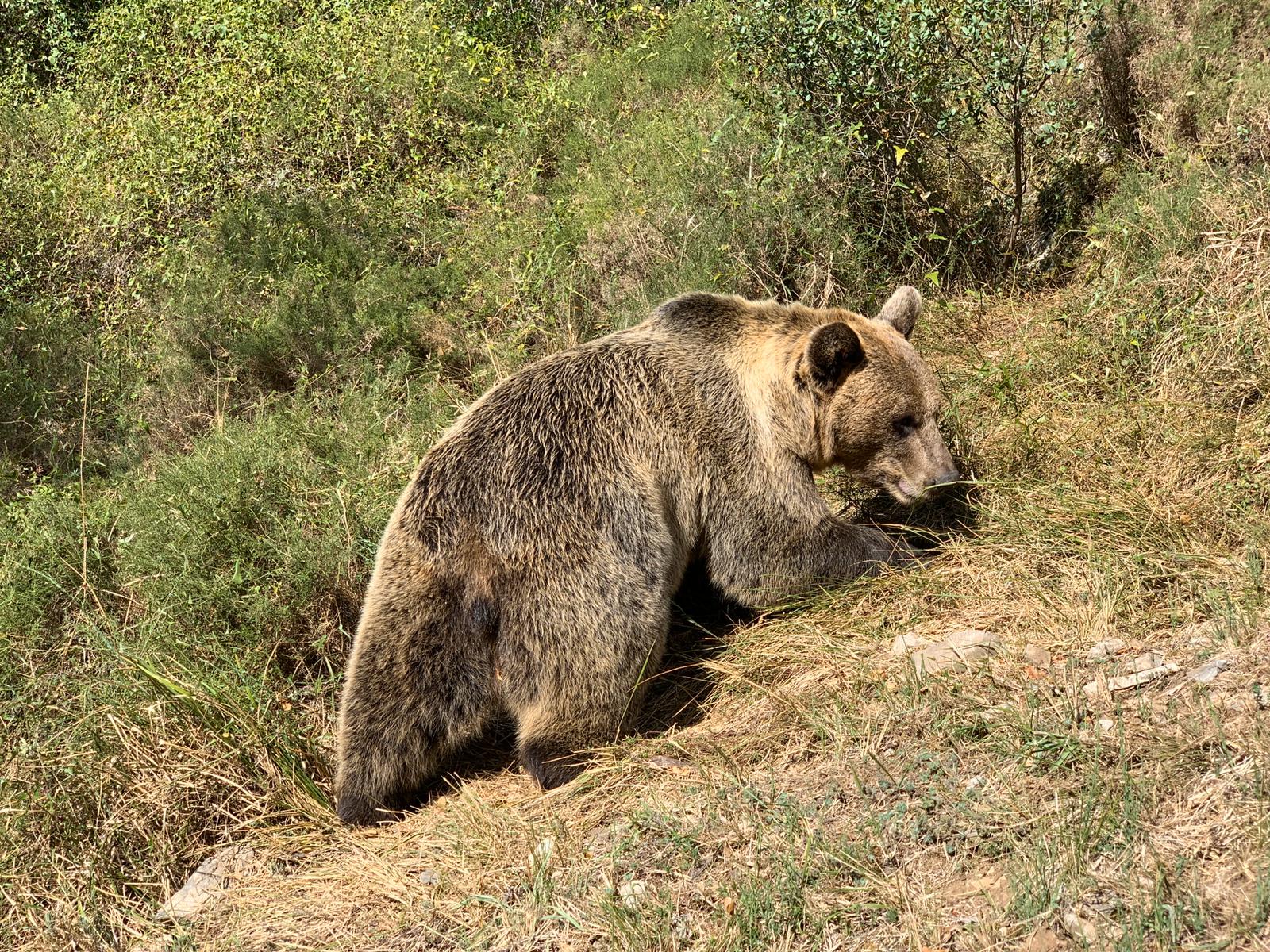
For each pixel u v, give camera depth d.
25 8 13.27
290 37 11.54
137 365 8.29
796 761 4.38
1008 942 3.21
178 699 4.98
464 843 4.30
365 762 4.64
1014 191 7.98
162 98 11.16
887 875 3.61
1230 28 8.24
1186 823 3.44
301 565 5.75
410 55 11.04
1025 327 7.05
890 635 4.98
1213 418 5.55
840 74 7.87
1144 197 7.08
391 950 3.91
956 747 4.07
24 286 9.18
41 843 4.62
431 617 4.62
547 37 11.91
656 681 5.38
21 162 10.36
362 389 7.64
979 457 5.92
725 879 3.79
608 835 4.22
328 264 8.46
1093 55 8.34
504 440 4.93
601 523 4.82
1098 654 4.42
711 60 10.20
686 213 7.92
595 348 5.29
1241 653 4.11
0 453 7.80
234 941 4.10
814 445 5.41
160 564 5.80
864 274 7.46
